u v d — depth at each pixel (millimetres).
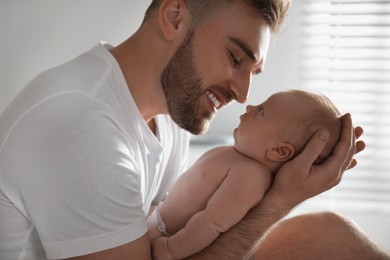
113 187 1047
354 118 2420
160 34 1240
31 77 2477
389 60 2389
